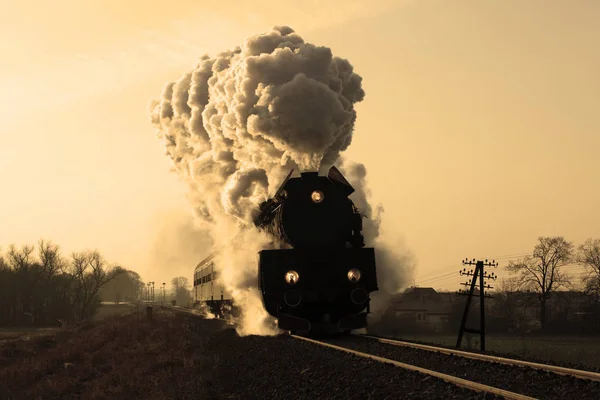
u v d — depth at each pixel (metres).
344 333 21.75
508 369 11.79
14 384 20.97
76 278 96.50
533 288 72.81
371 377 11.66
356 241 21.75
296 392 11.54
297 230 21.16
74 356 27.16
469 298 30.19
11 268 91.25
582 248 72.81
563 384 10.04
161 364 19.06
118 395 15.40
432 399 9.23
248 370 15.48
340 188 21.67
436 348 15.37
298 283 20.86
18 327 79.69
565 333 67.25
